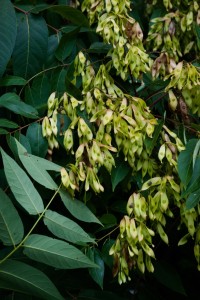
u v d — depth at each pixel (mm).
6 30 1153
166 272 1275
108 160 1060
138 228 1036
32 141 1132
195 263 1431
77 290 1233
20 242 897
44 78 1226
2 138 1222
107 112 1045
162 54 1188
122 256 1057
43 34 1230
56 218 955
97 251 1114
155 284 1387
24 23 1222
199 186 1035
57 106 1107
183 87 1110
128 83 1290
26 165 985
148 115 1078
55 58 1270
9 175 924
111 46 1271
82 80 1180
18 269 848
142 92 1258
